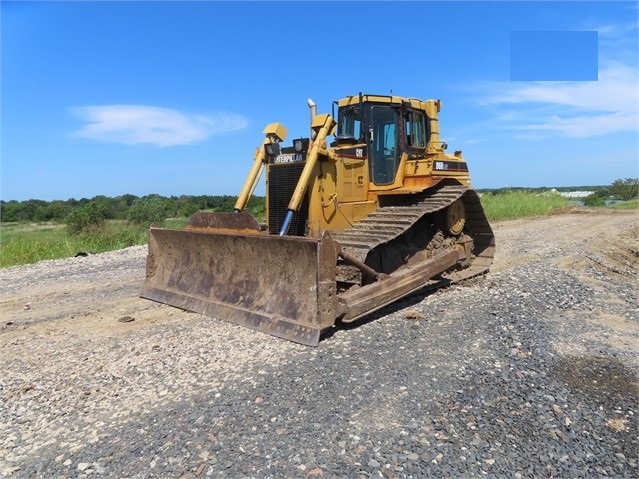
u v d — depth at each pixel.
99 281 8.92
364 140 7.57
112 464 3.14
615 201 36.88
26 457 3.26
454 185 8.30
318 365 4.52
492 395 3.95
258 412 3.71
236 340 5.20
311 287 5.18
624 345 5.13
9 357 4.99
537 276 8.27
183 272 6.88
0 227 30.05
